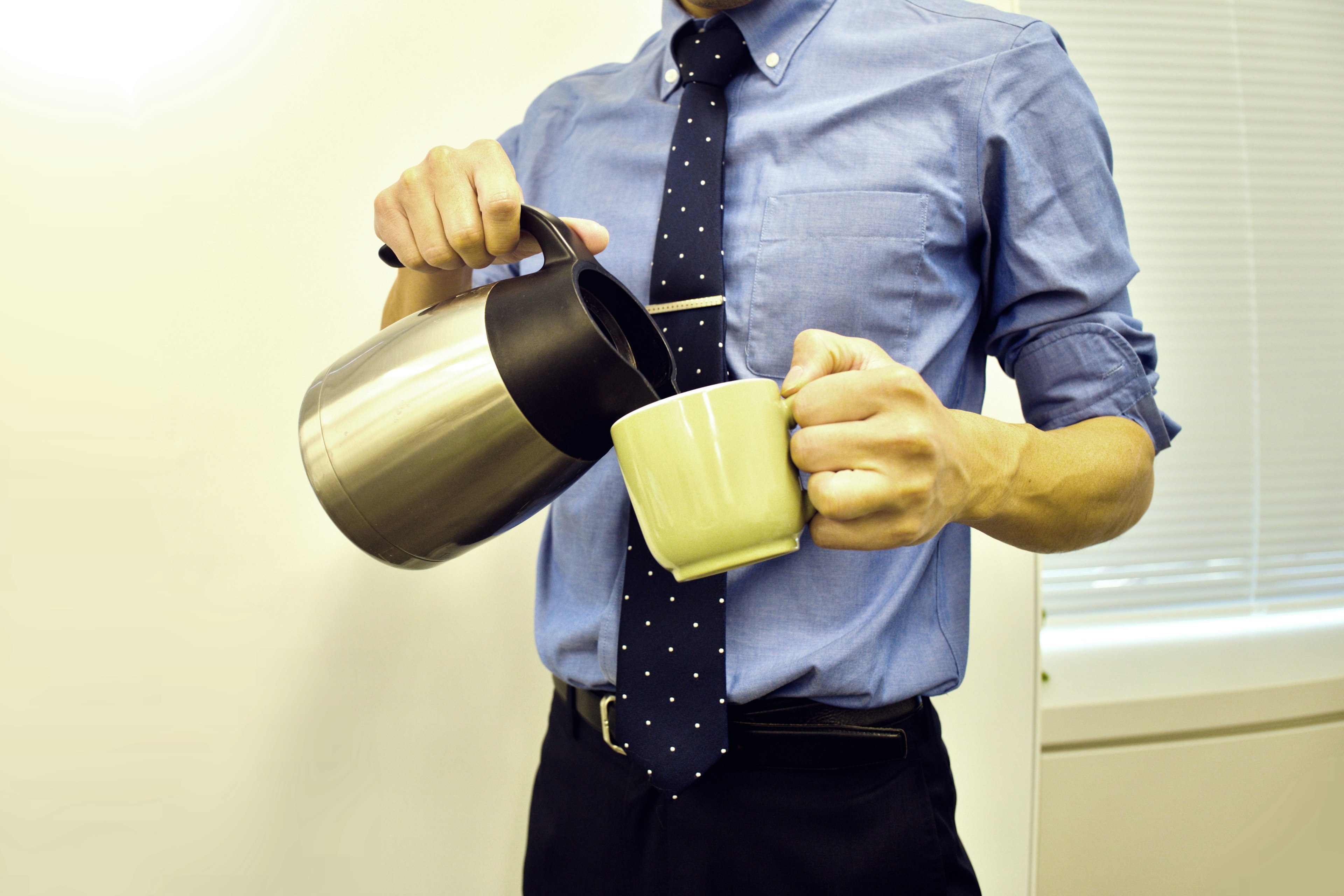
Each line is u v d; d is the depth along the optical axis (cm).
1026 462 50
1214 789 139
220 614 103
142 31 99
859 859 59
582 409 46
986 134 61
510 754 109
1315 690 139
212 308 102
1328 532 163
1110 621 160
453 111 106
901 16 69
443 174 53
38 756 100
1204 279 156
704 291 61
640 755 58
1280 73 158
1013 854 117
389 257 60
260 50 102
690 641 59
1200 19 155
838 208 62
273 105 102
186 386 102
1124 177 154
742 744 60
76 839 101
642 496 42
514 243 53
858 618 60
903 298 61
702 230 63
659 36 83
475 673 108
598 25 107
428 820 109
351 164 104
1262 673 142
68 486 99
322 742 106
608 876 66
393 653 107
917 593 64
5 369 98
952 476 43
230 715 104
